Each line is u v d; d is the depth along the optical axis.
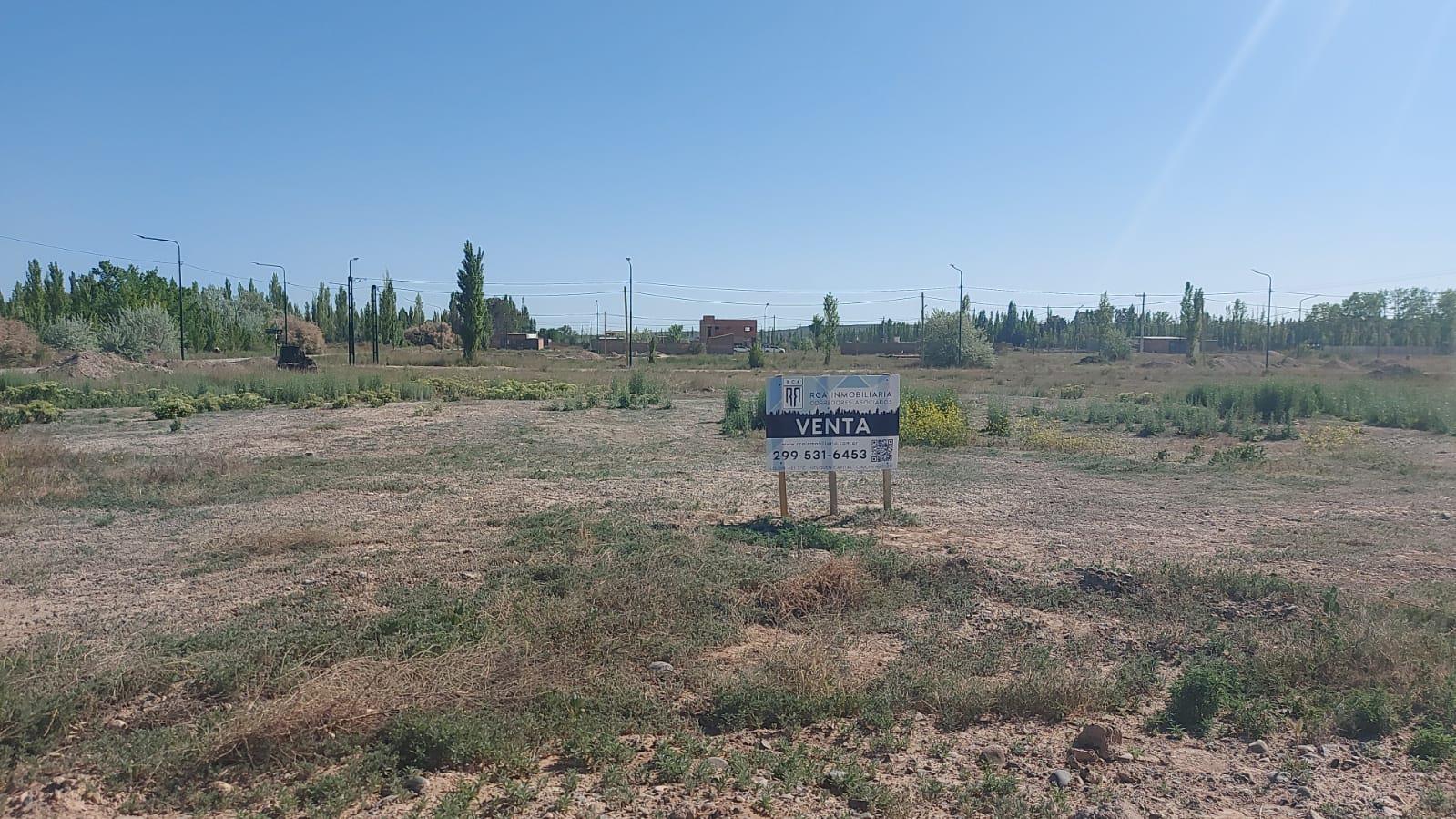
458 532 10.67
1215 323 109.94
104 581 8.53
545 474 15.39
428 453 18.50
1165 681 6.57
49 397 31.59
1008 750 5.40
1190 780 5.00
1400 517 12.16
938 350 72.50
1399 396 27.92
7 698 5.27
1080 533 11.05
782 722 5.66
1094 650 7.15
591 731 5.38
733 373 57.22
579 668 6.26
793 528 10.73
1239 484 15.05
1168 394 35.91
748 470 16.25
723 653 6.98
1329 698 6.11
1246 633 7.38
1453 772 5.10
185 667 6.13
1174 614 7.86
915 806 4.67
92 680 5.81
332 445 19.86
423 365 67.69
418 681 5.66
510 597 7.55
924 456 18.64
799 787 4.85
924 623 7.70
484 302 77.94
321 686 5.43
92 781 4.71
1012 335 141.25
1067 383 48.34
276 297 122.62
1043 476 15.78
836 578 8.31
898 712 5.94
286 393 33.34
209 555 9.51
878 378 11.91
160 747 4.95
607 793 4.68
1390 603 7.84
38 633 7.01
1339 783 4.97
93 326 63.81
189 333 78.19
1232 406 28.34
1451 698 5.89
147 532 10.70
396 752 5.04
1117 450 20.16
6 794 4.54
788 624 7.64
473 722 5.25
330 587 8.20
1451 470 16.62
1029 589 8.52
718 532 10.55
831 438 11.88
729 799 4.68
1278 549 10.18
